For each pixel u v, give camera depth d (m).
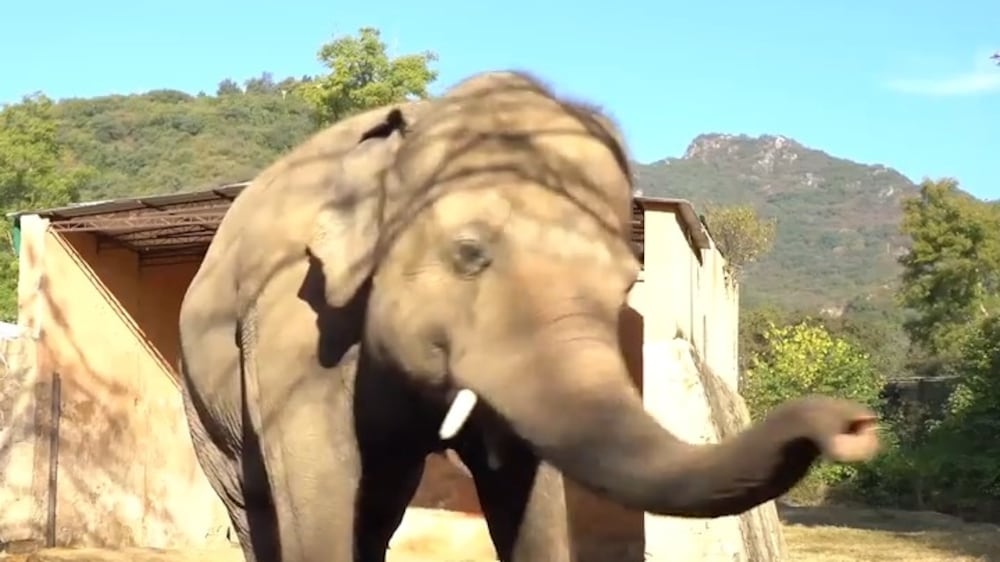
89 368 15.13
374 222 4.57
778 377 29.59
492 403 3.77
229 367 5.93
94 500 15.12
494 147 4.22
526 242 3.99
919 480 25.97
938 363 43.41
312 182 5.54
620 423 3.33
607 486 3.22
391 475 5.29
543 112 4.33
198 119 73.81
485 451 5.09
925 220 42.47
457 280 4.07
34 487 14.45
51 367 14.69
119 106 78.06
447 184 4.21
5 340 14.46
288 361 5.14
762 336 42.06
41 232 14.63
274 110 75.38
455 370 3.96
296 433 5.07
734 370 20.28
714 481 2.85
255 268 5.50
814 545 17.72
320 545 5.01
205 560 14.19
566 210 4.06
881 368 44.75
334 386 5.05
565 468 3.39
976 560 16.16
